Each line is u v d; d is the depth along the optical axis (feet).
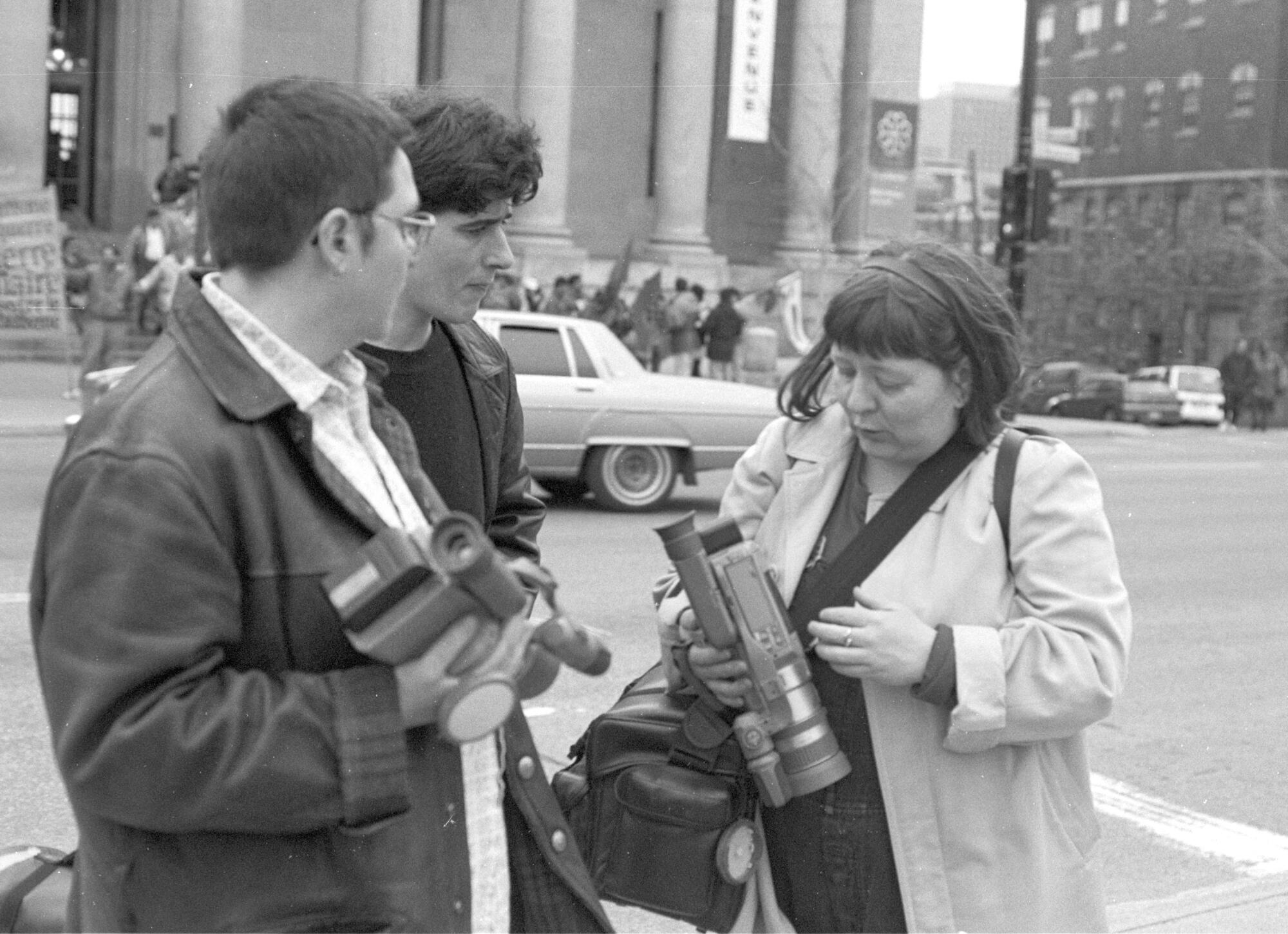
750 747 7.83
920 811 7.95
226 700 5.89
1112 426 105.50
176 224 56.24
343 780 5.96
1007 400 8.16
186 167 63.52
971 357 7.81
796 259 98.89
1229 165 163.12
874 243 98.94
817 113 99.04
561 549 35.06
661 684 8.83
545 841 7.33
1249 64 162.71
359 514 6.28
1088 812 8.46
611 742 8.50
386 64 87.81
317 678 6.07
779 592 8.07
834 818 8.12
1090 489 8.15
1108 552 8.08
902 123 99.19
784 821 8.29
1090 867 8.36
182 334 6.27
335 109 6.13
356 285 6.26
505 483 9.25
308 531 6.20
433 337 8.72
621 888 8.27
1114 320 170.30
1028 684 7.72
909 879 7.91
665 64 97.55
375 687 6.06
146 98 92.58
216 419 6.11
